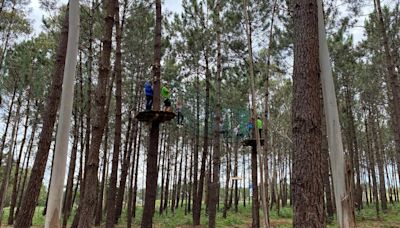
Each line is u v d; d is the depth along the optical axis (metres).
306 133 3.22
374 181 23.05
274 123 21.19
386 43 11.80
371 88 19.48
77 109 16.03
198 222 16.84
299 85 3.38
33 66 16.28
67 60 2.80
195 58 17.17
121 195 16.38
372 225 15.66
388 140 27.86
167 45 16.30
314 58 3.42
